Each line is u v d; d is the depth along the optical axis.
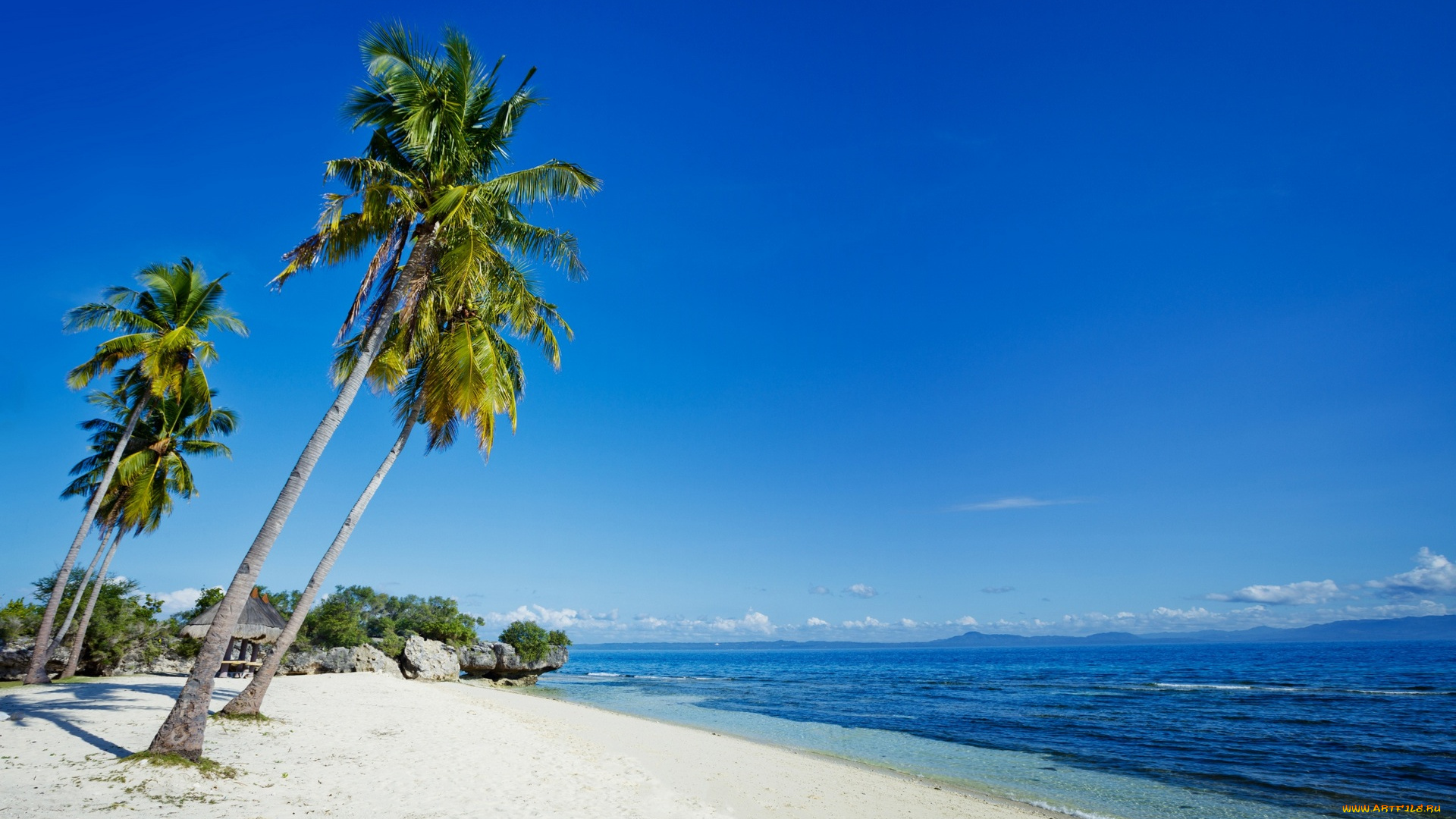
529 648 60.88
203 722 11.61
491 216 15.10
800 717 38.06
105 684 25.52
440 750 15.94
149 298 26.88
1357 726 32.69
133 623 35.31
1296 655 148.38
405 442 19.94
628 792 13.84
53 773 10.32
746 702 47.78
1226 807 16.98
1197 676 78.62
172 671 38.12
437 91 14.98
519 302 18.31
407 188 15.75
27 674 24.58
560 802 12.12
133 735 13.63
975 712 40.50
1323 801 17.75
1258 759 23.91
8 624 29.67
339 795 10.98
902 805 15.59
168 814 8.98
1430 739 28.66
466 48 15.84
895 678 83.31
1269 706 42.41
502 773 14.12
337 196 14.12
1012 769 21.72
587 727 26.23
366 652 45.97
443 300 16.75
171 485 31.02
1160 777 20.59
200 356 27.36
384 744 15.98
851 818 14.14
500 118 16.70
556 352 20.50
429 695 30.80
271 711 18.98
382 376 20.31
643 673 105.00
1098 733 31.00
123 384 28.03
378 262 14.17
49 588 34.94
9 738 12.59
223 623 11.94
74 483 30.09
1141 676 79.94
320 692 26.81
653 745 22.58
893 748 25.80
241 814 9.41
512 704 34.03
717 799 14.82
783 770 19.30
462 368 16.44
